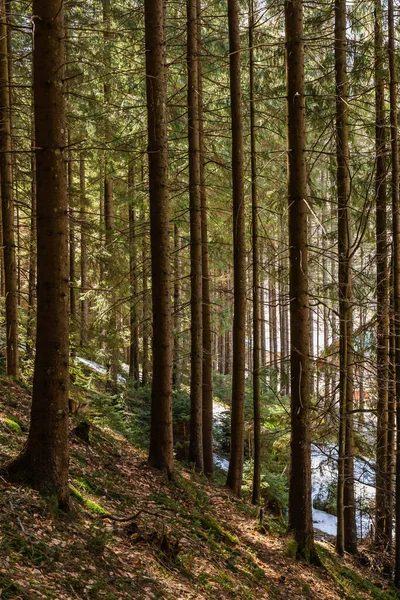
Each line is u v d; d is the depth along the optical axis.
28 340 12.87
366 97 11.83
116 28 12.40
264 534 8.90
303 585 7.39
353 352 9.20
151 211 9.02
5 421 7.52
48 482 5.54
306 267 8.40
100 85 13.86
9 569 4.12
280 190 11.84
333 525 15.31
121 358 19.91
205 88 15.37
